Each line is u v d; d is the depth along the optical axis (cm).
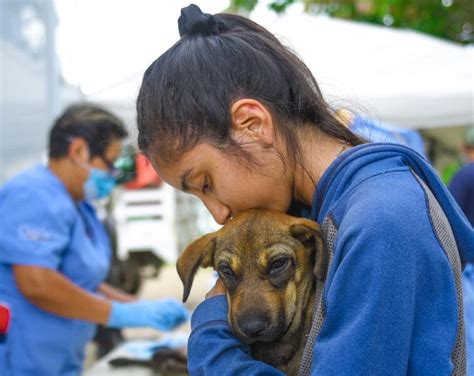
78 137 414
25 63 630
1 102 575
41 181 404
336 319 156
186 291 230
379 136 277
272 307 208
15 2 608
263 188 185
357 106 221
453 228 175
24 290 388
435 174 175
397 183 163
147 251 909
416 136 457
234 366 187
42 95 664
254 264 215
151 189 1134
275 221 218
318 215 184
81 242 417
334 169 177
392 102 864
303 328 215
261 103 181
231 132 179
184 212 1187
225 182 183
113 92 805
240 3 1173
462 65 899
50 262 388
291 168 185
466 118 881
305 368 170
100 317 415
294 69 189
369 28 941
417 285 154
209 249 231
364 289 152
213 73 182
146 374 420
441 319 155
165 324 441
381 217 154
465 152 905
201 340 201
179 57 187
